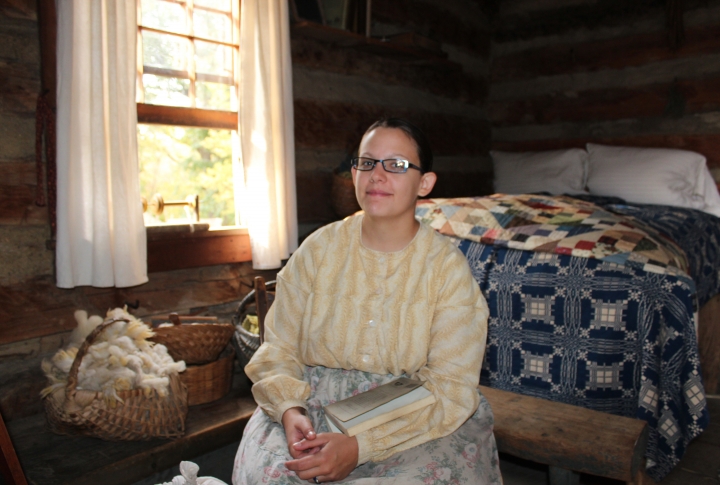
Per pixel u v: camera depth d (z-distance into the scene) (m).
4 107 2.01
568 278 2.13
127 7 2.10
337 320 1.32
